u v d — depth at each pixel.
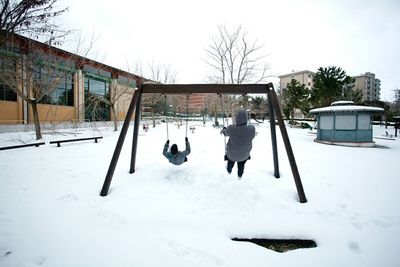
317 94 26.50
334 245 2.60
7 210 3.28
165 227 2.88
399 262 2.30
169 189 4.12
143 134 15.73
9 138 12.24
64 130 18.05
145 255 2.36
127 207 3.39
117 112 27.48
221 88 4.50
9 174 5.08
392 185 4.59
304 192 3.98
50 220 3.01
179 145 10.09
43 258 2.30
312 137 15.32
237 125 3.90
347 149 9.80
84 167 5.76
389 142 12.96
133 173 5.11
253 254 2.42
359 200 3.81
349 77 25.64
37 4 5.42
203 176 4.82
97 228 2.85
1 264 2.20
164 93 4.57
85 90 23.14
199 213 3.23
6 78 10.77
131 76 24.75
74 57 13.62
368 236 2.75
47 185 4.35
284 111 35.44
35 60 11.05
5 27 5.11
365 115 11.22
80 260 2.28
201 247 2.50
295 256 2.40
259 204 3.57
